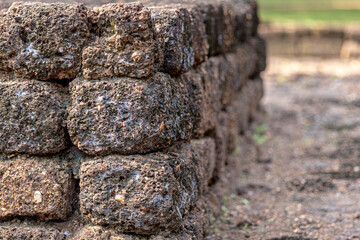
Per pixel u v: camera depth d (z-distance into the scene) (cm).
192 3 326
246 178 484
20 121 238
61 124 240
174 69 252
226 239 338
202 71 328
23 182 242
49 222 250
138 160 231
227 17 440
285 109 730
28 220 250
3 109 238
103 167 231
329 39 1158
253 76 677
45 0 270
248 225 367
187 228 263
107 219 235
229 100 457
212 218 354
